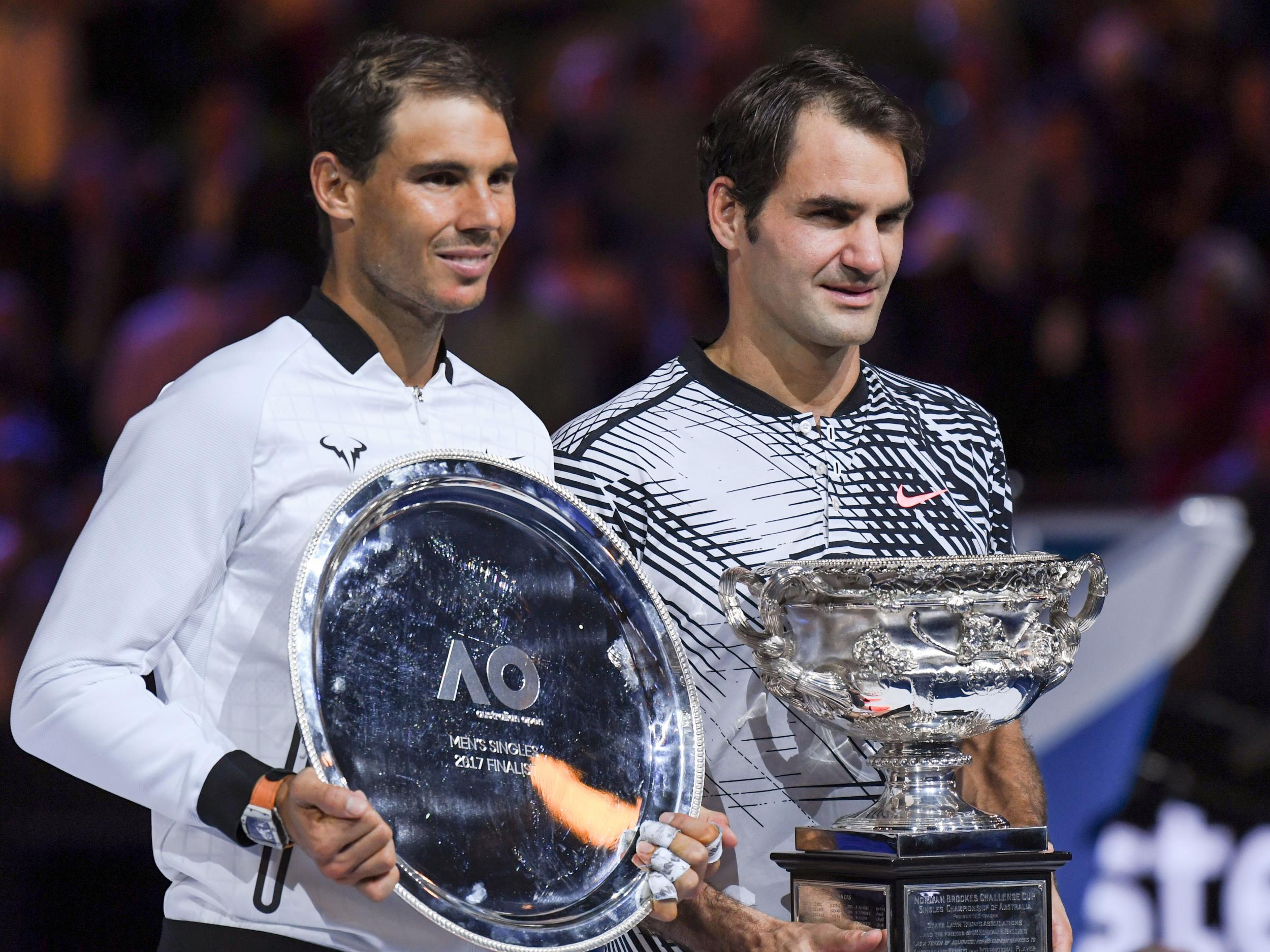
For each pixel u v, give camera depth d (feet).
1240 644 49.96
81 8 83.05
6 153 80.74
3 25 81.76
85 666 23.24
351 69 25.57
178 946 24.27
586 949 23.95
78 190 80.43
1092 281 74.43
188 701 24.40
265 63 84.48
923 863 25.54
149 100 83.56
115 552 23.62
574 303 75.10
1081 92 79.51
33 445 65.00
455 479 25.46
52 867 44.68
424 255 25.12
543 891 24.40
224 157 79.05
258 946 23.91
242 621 24.49
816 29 85.97
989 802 30.40
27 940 44.19
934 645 25.73
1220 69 79.46
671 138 82.33
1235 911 46.73
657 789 26.22
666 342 76.74
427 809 23.82
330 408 25.39
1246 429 66.90
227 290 71.97
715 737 28.63
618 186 81.92
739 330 30.25
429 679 24.36
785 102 28.84
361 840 21.67
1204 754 47.88
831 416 30.30
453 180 25.21
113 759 22.82
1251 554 50.72
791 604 26.58
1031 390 70.54
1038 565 25.94
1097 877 46.68
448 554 25.20
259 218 75.66
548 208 81.41
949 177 79.25
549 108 85.92
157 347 69.46
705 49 84.94
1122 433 69.05
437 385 27.02
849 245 28.60
